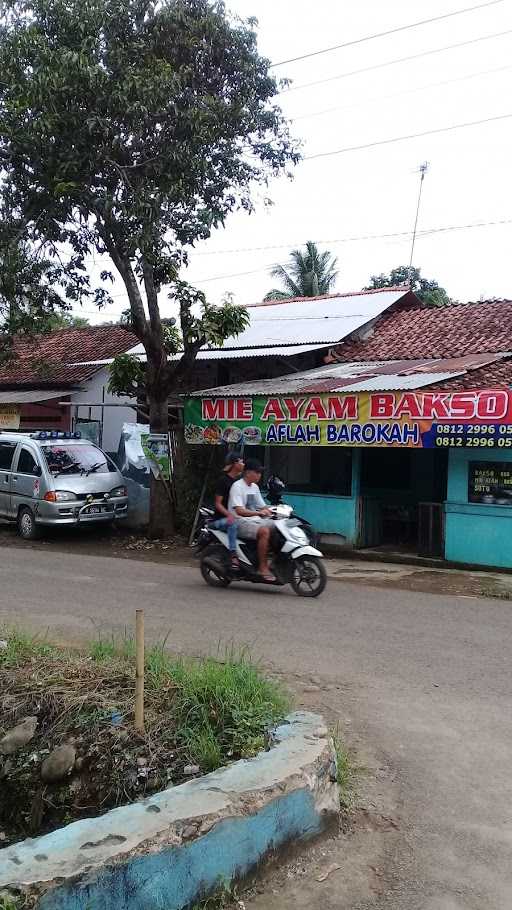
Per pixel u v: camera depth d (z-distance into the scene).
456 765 4.43
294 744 3.94
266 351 15.29
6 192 12.71
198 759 4.12
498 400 10.75
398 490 15.52
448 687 5.79
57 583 10.10
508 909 3.14
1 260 12.33
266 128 13.12
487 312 16.81
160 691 4.82
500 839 3.65
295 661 6.42
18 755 4.70
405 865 3.46
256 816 3.37
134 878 3.02
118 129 11.88
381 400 11.88
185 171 12.20
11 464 15.27
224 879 3.22
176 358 16.31
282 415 13.02
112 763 4.34
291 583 9.45
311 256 30.67
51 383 20.80
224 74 12.87
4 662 5.49
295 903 3.22
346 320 16.86
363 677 6.02
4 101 11.52
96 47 11.44
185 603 8.83
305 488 15.52
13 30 11.60
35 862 2.96
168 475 14.58
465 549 11.71
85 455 15.20
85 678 5.14
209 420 13.95
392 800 4.02
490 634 7.56
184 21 12.02
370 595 9.61
